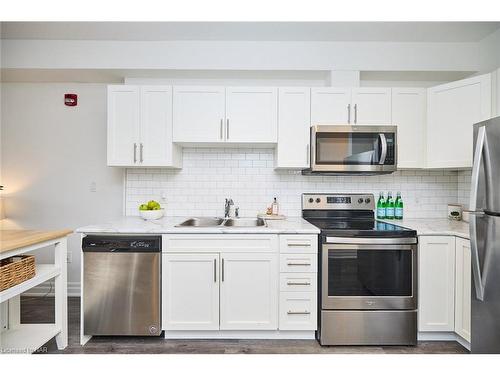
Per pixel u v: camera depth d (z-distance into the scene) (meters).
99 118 3.16
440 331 2.24
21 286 1.77
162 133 2.59
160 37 2.67
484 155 1.79
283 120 2.60
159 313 2.20
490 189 1.74
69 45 2.72
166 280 2.21
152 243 2.18
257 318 2.22
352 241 2.15
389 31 2.55
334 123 2.60
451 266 2.21
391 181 2.94
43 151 3.17
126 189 2.93
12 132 3.16
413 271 2.19
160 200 2.92
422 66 2.73
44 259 3.20
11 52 2.71
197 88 2.59
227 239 2.21
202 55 2.73
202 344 2.19
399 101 2.61
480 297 1.81
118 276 2.18
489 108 2.26
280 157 2.60
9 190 3.17
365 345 2.20
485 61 2.71
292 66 2.74
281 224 2.44
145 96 2.59
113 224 2.41
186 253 2.21
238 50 2.73
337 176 2.94
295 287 2.21
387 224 2.51
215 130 2.59
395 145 2.47
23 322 2.52
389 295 2.18
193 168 2.93
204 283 2.21
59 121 3.16
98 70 2.77
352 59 2.73
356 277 2.18
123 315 2.18
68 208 3.18
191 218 2.77
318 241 2.23
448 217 2.81
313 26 2.47
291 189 2.93
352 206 2.85
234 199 2.93
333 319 2.17
